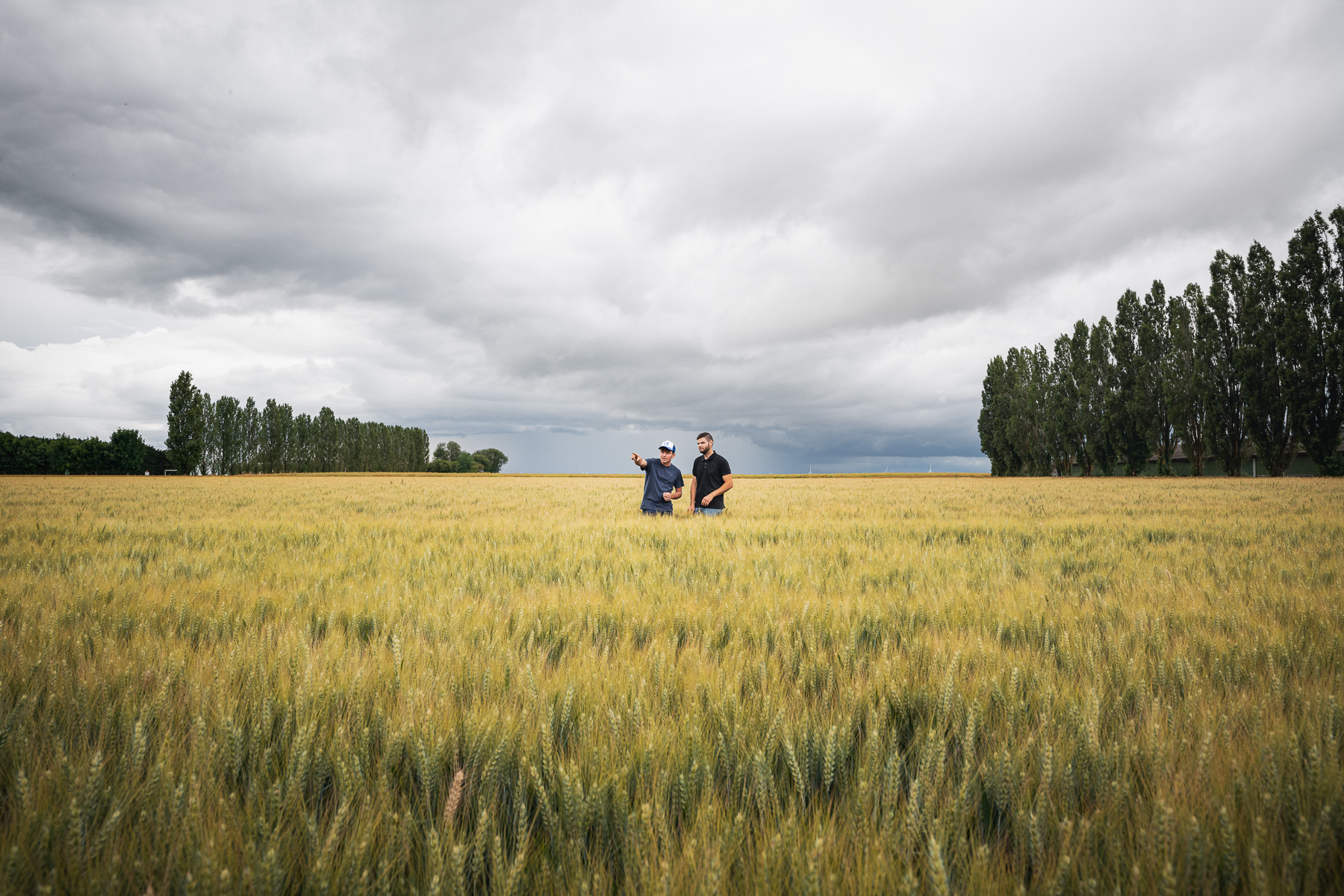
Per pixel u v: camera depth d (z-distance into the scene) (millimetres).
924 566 4879
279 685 1971
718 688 2043
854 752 1693
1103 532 7758
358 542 6633
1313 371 37344
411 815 1326
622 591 3781
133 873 1172
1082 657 2389
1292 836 1254
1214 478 38469
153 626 2795
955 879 1234
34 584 3791
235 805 1367
